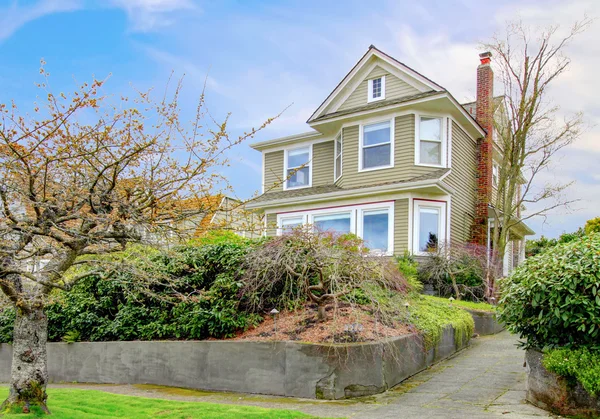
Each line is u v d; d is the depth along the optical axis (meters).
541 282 6.78
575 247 7.00
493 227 19.70
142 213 6.70
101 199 6.64
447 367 9.42
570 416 6.31
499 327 13.45
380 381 8.00
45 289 6.80
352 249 9.63
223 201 7.61
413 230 16.19
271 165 22.17
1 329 11.98
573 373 6.27
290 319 9.87
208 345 9.31
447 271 14.91
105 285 11.51
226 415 6.51
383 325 9.21
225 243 11.34
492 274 15.55
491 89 19.80
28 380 6.63
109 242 7.07
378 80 18.77
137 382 10.11
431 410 6.85
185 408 7.04
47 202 6.34
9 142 5.94
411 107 17.12
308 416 6.49
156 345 10.01
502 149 19.77
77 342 11.21
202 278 10.79
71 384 10.63
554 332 6.82
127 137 6.55
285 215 19.27
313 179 20.67
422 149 17.22
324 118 18.95
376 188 16.66
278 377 8.37
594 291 6.30
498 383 8.13
